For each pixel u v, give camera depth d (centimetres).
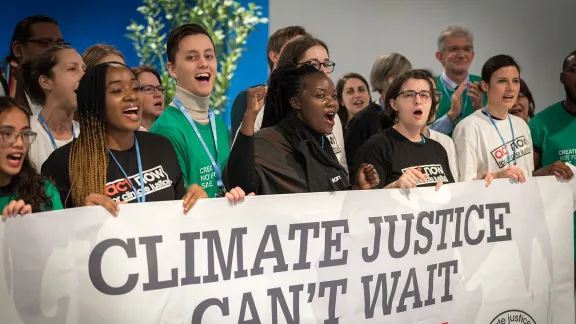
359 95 466
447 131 427
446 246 290
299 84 281
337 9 584
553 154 397
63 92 279
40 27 332
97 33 597
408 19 598
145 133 252
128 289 225
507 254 307
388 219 275
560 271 322
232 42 632
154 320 229
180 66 302
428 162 315
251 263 246
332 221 262
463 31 473
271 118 294
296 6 594
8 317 210
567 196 322
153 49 611
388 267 276
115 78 235
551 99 628
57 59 279
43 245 213
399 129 317
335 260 263
